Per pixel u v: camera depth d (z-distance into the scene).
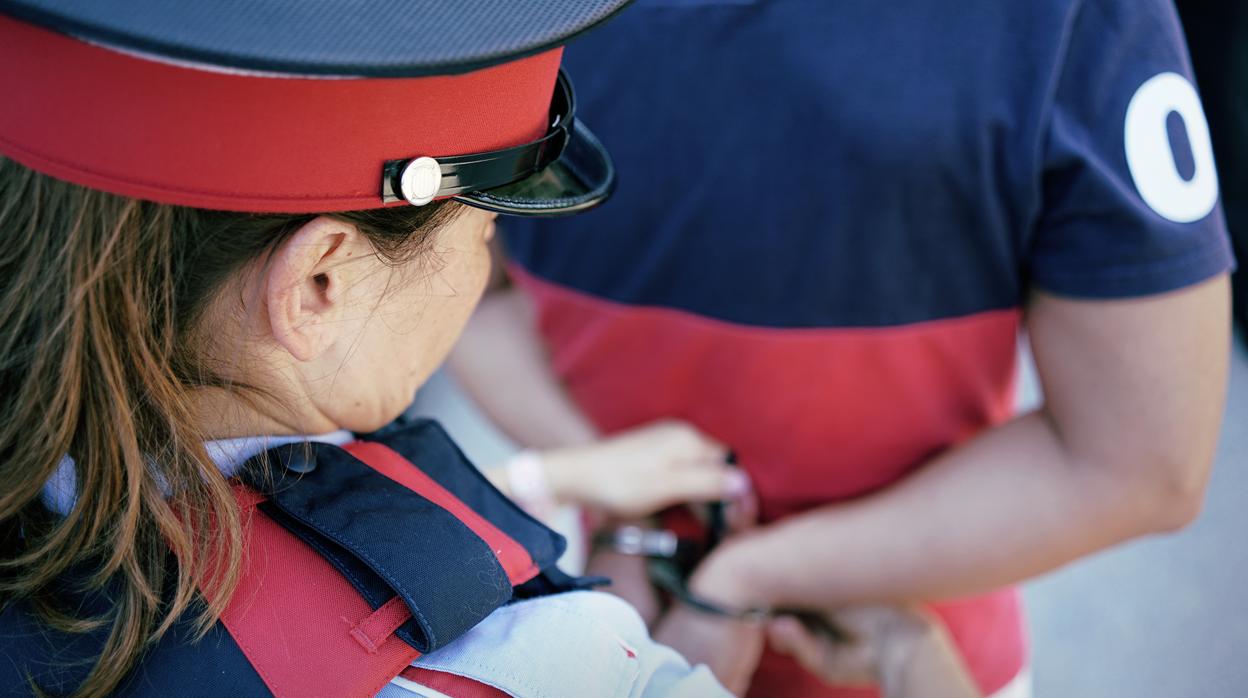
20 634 0.91
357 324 0.94
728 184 1.38
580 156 1.06
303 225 0.85
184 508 0.91
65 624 0.89
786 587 1.58
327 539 0.92
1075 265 1.28
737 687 1.65
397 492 0.97
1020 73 1.23
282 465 0.96
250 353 0.92
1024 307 1.42
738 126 1.35
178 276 0.86
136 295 0.85
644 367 1.61
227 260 0.86
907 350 1.43
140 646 0.88
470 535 0.94
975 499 1.46
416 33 0.75
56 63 0.75
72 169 0.79
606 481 1.65
